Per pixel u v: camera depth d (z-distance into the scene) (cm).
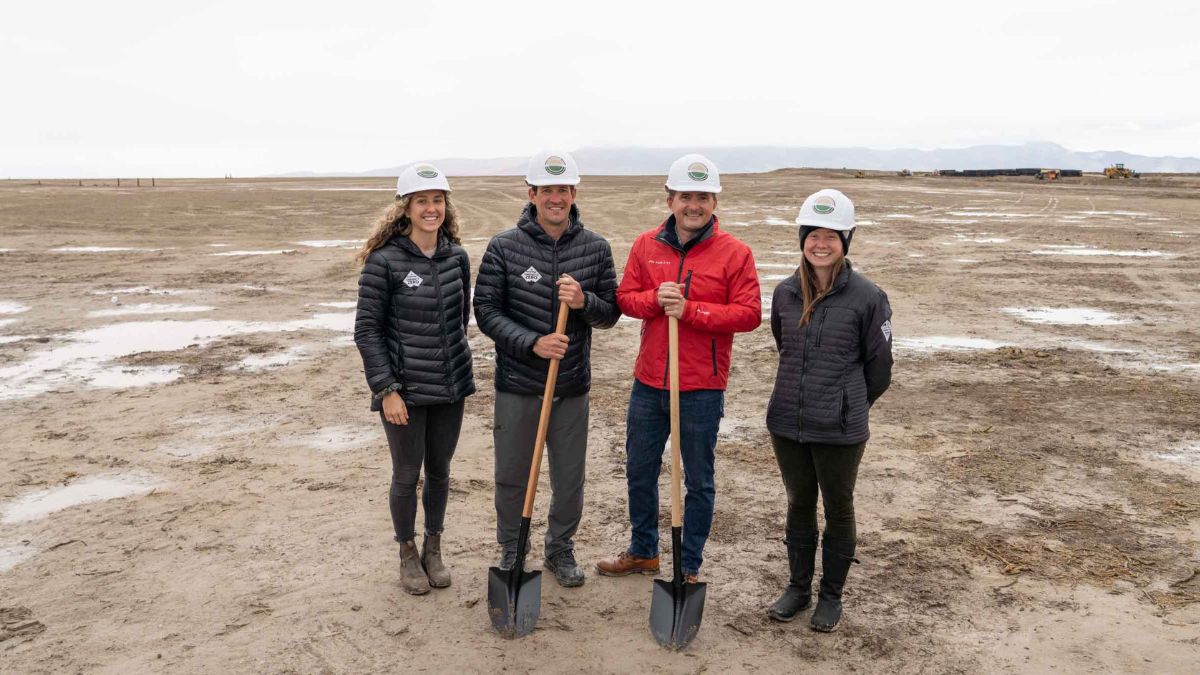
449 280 363
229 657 329
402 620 357
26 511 484
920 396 719
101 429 641
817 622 348
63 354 906
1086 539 434
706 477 371
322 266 1625
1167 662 323
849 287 328
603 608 368
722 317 346
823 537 350
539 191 355
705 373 360
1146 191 4422
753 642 341
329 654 331
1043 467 543
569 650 335
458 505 487
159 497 502
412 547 382
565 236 367
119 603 374
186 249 1933
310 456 576
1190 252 1770
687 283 356
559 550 390
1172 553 417
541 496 491
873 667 323
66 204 3494
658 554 401
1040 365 830
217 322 1088
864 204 3372
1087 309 1162
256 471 546
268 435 623
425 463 380
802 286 333
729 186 5234
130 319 1109
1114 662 324
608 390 748
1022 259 1692
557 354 347
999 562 409
